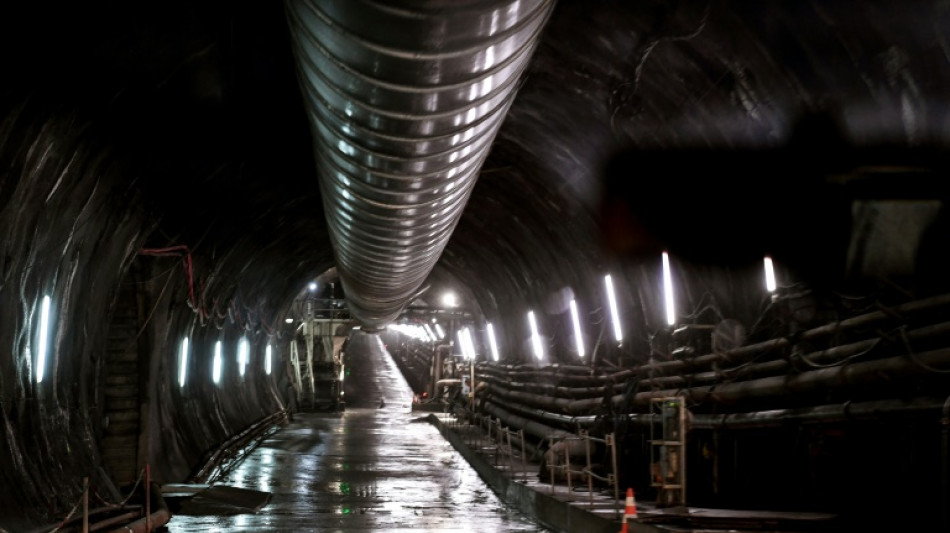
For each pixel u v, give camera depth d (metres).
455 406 40.22
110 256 13.70
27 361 11.02
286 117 14.59
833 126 9.34
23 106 8.73
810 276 10.59
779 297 10.97
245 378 32.81
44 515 10.23
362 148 7.29
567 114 13.96
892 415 8.60
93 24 8.86
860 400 9.58
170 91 11.58
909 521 8.99
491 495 18.75
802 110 9.52
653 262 15.24
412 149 7.07
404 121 6.51
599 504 13.16
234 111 13.54
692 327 13.05
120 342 16.50
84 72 9.45
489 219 23.66
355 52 5.60
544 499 14.70
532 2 5.33
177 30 10.06
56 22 8.29
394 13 4.99
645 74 11.28
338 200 10.01
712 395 11.99
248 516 14.94
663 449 11.97
